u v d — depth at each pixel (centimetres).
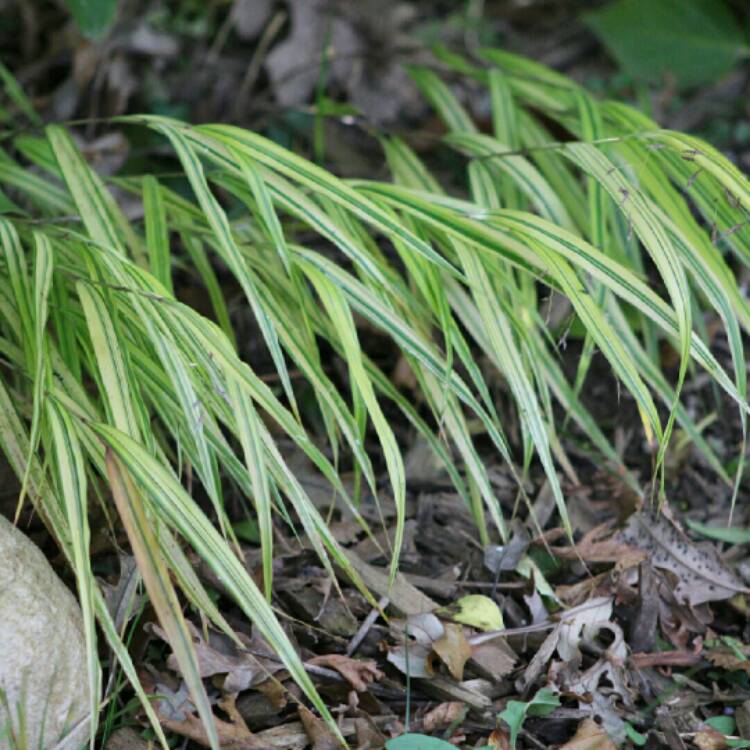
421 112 226
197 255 185
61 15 224
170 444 183
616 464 188
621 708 171
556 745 168
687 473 190
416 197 174
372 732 166
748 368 198
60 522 164
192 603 166
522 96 196
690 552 180
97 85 217
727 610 179
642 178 177
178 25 225
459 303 181
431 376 176
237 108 221
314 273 169
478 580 179
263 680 168
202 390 166
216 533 158
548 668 172
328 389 169
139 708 166
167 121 174
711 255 171
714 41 228
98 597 159
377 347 199
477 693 170
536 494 187
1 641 158
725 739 168
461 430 175
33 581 160
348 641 172
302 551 178
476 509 178
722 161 167
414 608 174
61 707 160
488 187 182
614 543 180
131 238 180
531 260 170
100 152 208
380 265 177
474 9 245
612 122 187
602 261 166
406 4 235
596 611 175
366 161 220
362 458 167
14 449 165
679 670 175
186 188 209
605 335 164
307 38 226
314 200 182
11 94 204
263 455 161
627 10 229
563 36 245
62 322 173
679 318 162
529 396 168
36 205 190
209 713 154
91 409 169
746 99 231
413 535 183
